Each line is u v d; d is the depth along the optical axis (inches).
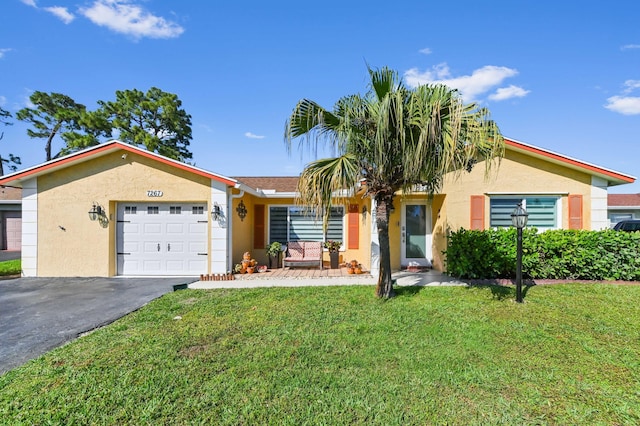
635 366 135.3
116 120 913.5
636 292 252.2
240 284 305.0
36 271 352.8
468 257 305.3
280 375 127.1
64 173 356.2
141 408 106.3
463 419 100.5
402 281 305.6
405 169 203.0
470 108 192.2
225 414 103.3
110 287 297.6
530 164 350.9
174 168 358.6
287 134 217.9
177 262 366.9
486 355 145.0
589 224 347.9
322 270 393.4
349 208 436.5
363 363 137.3
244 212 417.4
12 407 106.7
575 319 192.9
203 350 150.9
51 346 160.6
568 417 101.7
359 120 209.5
